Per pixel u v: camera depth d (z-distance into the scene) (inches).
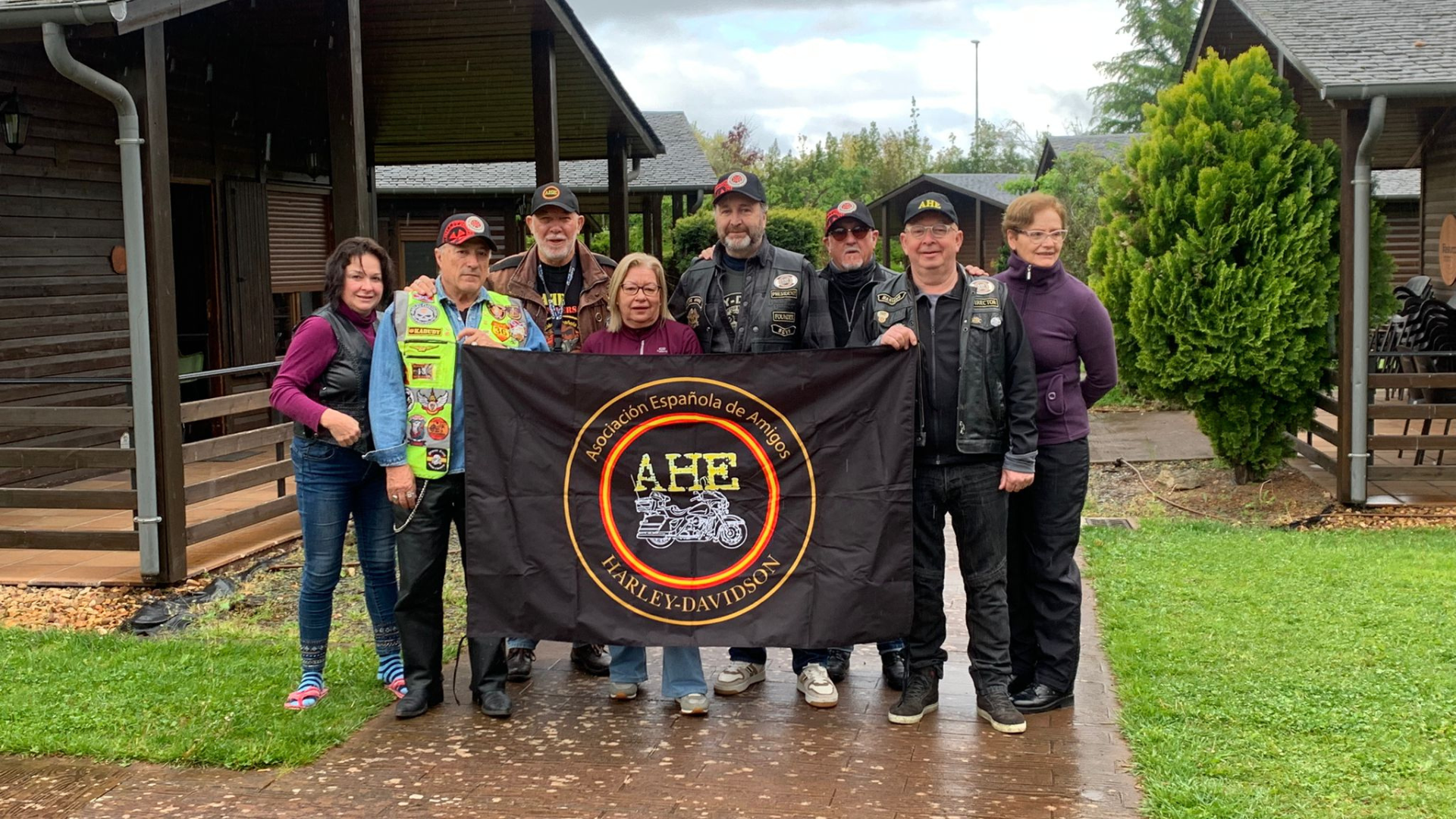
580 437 184.4
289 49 453.1
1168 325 375.6
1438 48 351.6
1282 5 401.4
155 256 258.7
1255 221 364.5
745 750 177.3
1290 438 403.9
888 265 1177.4
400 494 185.5
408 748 178.9
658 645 182.7
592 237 1018.7
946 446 181.5
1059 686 191.8
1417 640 216.5
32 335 358.6
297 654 220.8
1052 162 1087.0
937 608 187.5
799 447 181.5
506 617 186.1
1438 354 348.8
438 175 810.8
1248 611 240.2
